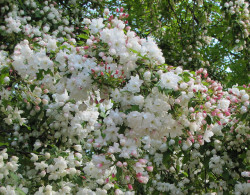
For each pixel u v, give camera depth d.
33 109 4.00
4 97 3.67
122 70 2.76
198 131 3.29
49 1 6.18
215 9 8.26
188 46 7.18
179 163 4.97
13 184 3.38
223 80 7.47
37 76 3.05
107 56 2.86
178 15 8.30
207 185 4.57
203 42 7.42
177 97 2.69
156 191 4.51
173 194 4.48
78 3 6.89
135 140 2.73
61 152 3.62
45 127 4.43
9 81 3.73
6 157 3.44
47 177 3.47
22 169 3.80
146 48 2.88
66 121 3.98
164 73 2.70
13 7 5.46
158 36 7.73
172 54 7.59
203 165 4.51
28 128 4.21
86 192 3.59
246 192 3.90
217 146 4.16
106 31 2.81
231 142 4.13
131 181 3.78
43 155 3.64
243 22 6.46
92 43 2.90
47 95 4.10
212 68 7.45
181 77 2.79
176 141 3.16
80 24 6.63
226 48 7.64
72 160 3.60
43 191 3.41
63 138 4.12
